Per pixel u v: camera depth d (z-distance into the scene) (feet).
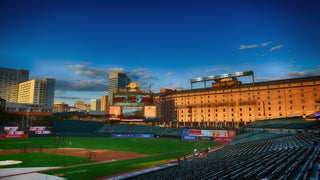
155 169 126.52
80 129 473.26
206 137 353.31
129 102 463.01
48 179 120.37
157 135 401.29
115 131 456.86
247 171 91.56
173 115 558.97
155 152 233.35
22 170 140.97
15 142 307.37
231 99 470.80
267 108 426.10
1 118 470.39
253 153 151.64
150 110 456.86
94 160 182.39
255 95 441.68
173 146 284.20
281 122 335.47
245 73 458.50
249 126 369.91
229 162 125.59
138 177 110.73
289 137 210.79
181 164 141.18
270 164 98.58
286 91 409.28
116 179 107.76
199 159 162.71
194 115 520.83
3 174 130.62
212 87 524.11
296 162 91.61
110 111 464.65
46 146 271.69
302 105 391.24
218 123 476.13
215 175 93.50
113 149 255.09
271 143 196.03
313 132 211.61
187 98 538.47
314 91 383.86
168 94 583.58
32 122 550.36
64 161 174.60
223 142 328.29
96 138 390.42
